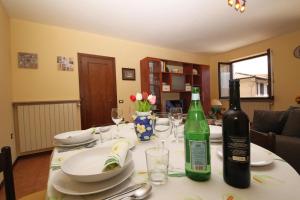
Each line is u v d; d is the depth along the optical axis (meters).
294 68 3.87
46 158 2.85
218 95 5.49
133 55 4.14
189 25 3.33
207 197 0.45
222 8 2.74
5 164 0.68
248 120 0.48
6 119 2.43
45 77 3.10
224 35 3.89
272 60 4.22
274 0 2.59
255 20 3.21
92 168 0.63
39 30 3.07
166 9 2.72
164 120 1.32
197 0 2.51
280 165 0.63
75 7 2.60
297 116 1.93
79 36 3.45
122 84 3.97
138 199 0.45
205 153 0.54
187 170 0.56
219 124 1.31
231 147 0.49
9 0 2.38
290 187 0.48
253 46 4.59
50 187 0.54
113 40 3.86
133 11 2.76
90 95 3.54
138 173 0.61
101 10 2.71
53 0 2.41
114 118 1.26
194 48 4.83
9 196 0.68
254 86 4.76
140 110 1.08
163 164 0.58
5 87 2.45
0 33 2.31
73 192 0.47
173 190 0.49
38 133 2.94
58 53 3.23
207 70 5.22
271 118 2.20
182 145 0.94
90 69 3.56
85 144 1.00
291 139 1.77
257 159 0.65
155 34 3.73
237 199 0.44
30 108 2.89
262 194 0.45
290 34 3.89
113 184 0.50
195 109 0.62
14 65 2.87
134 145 0.92
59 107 3.13
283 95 4.07
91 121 3.53
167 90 4.41
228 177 0.50
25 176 2.23
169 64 4.76
